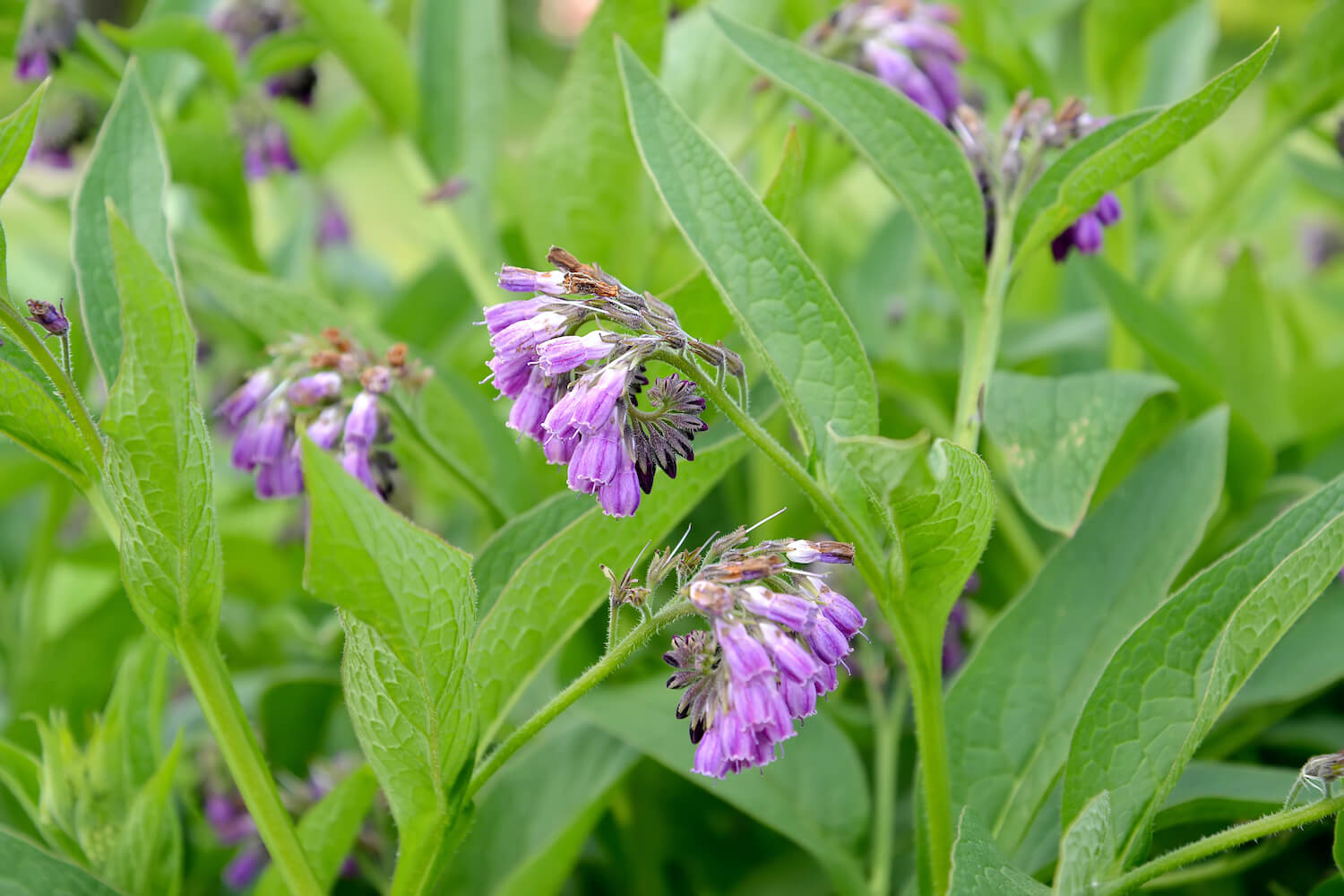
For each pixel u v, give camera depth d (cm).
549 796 62
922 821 56
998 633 58
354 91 94
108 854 58
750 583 51
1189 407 65
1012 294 83
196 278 64
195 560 52
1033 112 58
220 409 60
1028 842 58
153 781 57
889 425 75
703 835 66
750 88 73
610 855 66
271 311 64
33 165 85
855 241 106
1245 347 69
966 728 57
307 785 67
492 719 56
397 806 53
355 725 53
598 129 64
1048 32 95
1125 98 72
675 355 51
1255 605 52
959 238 57
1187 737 53
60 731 59
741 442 56
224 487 98
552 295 52
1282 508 67
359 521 49
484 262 76
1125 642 54
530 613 55
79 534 95
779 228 54
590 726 63
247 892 67
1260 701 60
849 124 57
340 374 59
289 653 75
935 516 51
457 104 77
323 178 109
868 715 66
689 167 54
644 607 52
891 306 79
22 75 73
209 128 84
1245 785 57
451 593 51
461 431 65
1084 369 78
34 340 53
